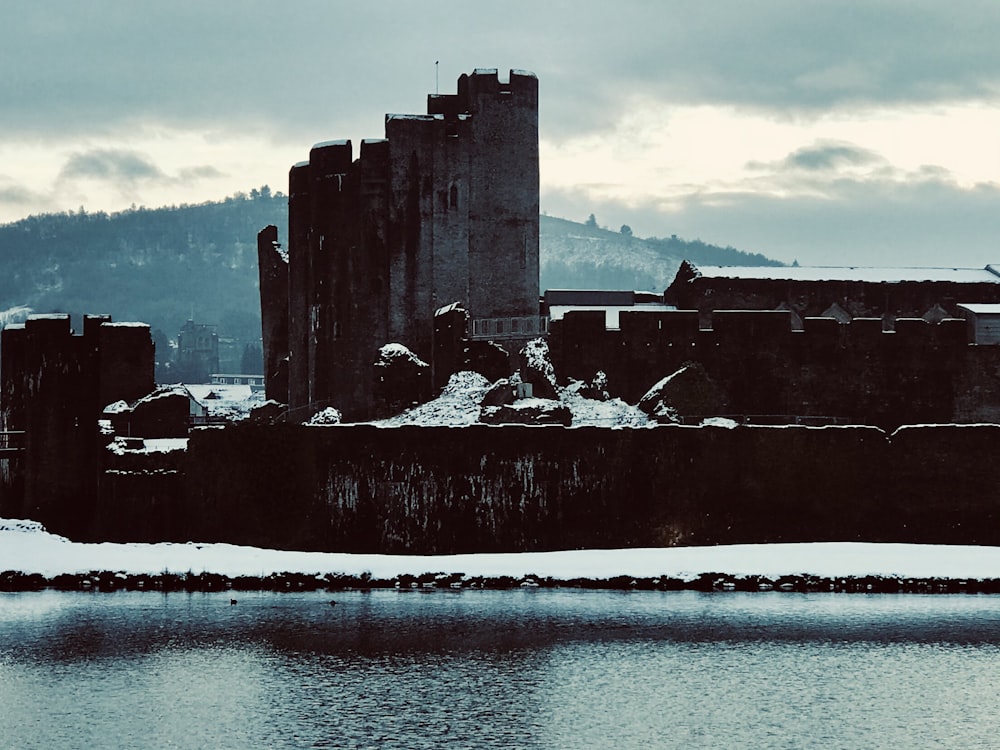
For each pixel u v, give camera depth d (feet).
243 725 238.48
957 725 239.09
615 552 348.18
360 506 355.97
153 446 375.86
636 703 248.93
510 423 369.91
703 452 355.97
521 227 441.68
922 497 357.41
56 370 381.40
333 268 431.02
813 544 352.28
